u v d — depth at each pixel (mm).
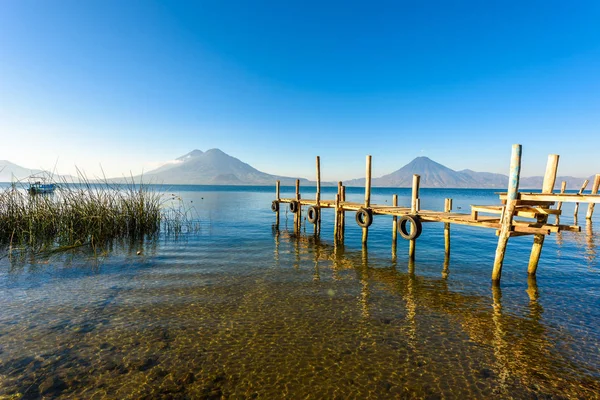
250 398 4504
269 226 23328
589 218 27219
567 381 5023
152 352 5625
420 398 4570
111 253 13344
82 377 4855
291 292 8984
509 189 9227
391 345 6066
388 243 17062
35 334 6168
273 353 5699
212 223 24328
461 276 10773
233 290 9070
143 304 7863
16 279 9617
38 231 14500
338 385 4836
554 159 9172
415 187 12984
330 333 6512
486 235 19516
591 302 8391
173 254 13523
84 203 15875
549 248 15453
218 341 6090
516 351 5898
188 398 4465
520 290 9328
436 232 20766
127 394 4500
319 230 20422
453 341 6254
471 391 4742
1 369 5000
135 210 17938
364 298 8602
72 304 7758
